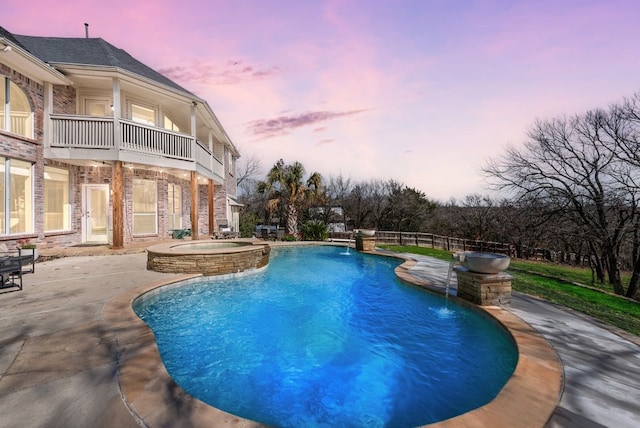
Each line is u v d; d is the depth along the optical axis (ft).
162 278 22.15
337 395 10.46
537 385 9.09
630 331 14.40
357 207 104.68
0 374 9.01
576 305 19.25
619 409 8.00
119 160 33.06
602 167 42.19
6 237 27.99
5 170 28.37
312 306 19.93
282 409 9.66
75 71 32.01
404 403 9.95
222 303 19.92
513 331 13.58
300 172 66.85
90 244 37.50
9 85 28.94
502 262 17.29
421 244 62.28
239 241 34.50
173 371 11.82
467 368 12.28
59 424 6.91
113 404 7.67
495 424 7.23
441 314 18.57
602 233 39.91
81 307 15.37
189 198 52.65
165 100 41.45
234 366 12.25
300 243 50.93
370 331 16.07
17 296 17.31
